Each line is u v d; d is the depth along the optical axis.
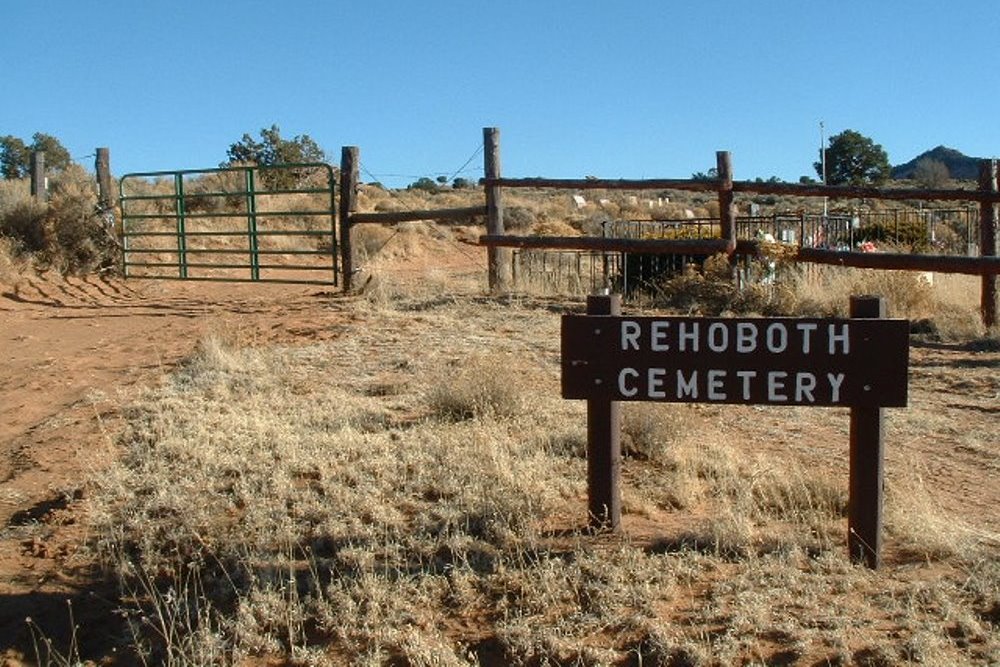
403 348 12.38
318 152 43.28
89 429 9.25
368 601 5.65
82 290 19.91
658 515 6.78
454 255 31.84
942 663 4.75
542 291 17.62
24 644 5.65
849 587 5.59
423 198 48.06
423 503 6.95
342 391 10.16
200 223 28.64
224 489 7.43
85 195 24.48
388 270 23.88
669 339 6.02
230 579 5.99
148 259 25.06
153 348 13.30
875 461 5.80
